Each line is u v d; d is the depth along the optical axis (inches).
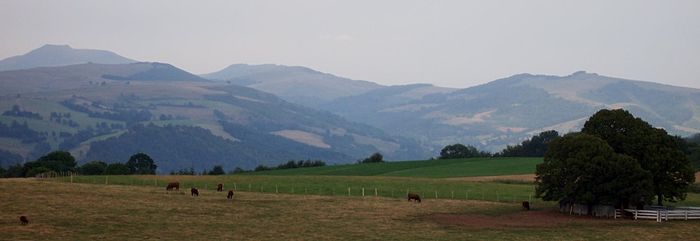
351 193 3784.5
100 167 6771.7
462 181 4581.7
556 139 3221.0
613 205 3090.6
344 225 2586.1
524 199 3663.9
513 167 6097.4
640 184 3004.4
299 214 2807.6
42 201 2763.3
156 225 2394.2
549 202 3553.2
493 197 3720.5
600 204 3107.8
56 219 2383.1
